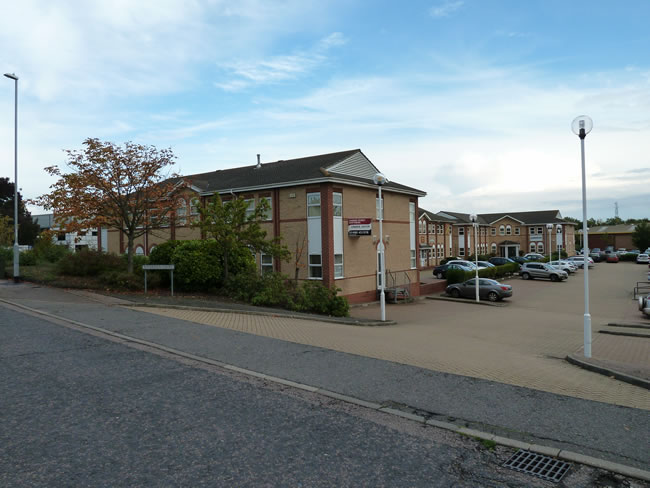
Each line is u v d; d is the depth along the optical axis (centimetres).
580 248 10338
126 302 1667
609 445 587
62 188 2031
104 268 2280
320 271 2675
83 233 2278
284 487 470
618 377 938
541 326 2039
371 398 754
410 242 3403
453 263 4666
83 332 1184
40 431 593
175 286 2119
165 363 925
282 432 608
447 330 1816
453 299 3219
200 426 620
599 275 5034
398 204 3288
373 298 3000
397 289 3012
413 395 775
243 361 962
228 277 2083
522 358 1164
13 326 1241
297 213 2753
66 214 2041
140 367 890
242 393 760
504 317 2378
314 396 758
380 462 531
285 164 3328
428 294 3541
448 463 534
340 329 1519
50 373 836
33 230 6175
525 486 488
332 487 473
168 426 618
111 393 740
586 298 1159
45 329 1209
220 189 2998
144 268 1923
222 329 1309
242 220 2070
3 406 674
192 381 815
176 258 2056
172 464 514
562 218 8525
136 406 687
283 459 532
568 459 548
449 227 6800
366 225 2691
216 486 469
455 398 764
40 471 492
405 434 614
